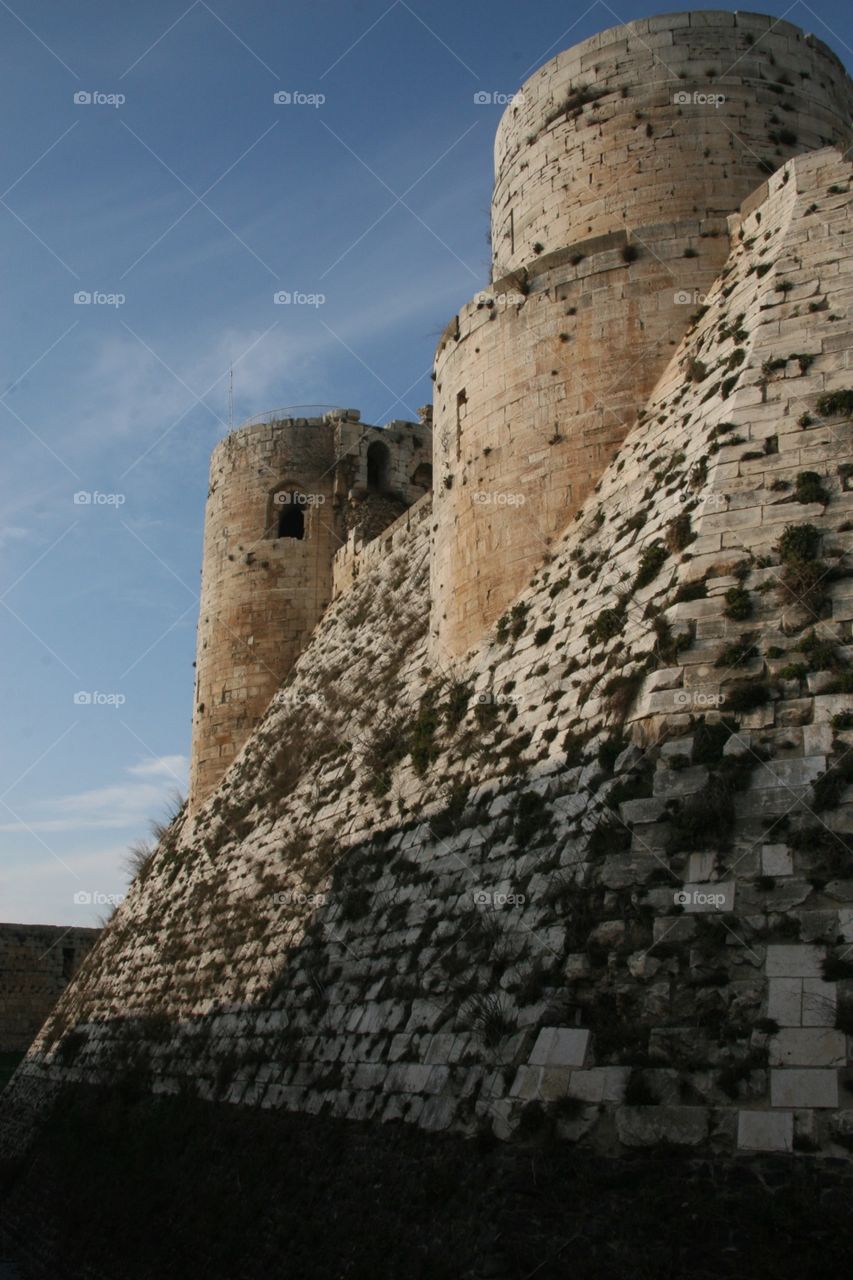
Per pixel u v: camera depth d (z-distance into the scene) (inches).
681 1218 430.3
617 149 904.3
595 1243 443.8
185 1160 807.7
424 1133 557.9
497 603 840.3
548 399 844.0
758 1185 424.8
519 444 853.8
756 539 600.4
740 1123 439.5
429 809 765.3
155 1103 936.9
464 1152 517.7
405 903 724.0
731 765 534.0
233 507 1617.9
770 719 539.8
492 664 799.7
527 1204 468.1
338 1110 651.5
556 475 826.2
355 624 1337.4
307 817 1005.2
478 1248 470.6
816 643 551.2
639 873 530.6
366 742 979.9
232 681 1531.7
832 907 476.7
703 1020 472.1
